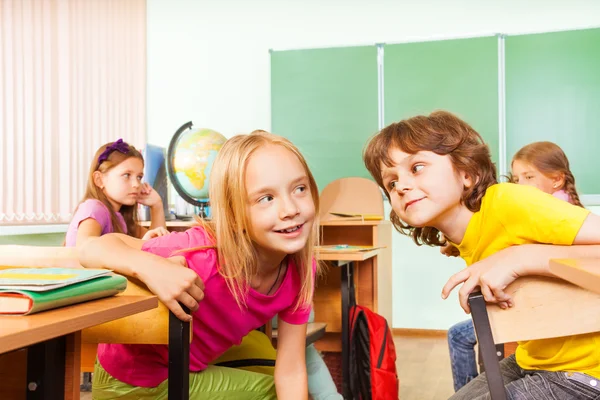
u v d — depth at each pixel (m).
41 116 3.41
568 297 0.85
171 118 4.41
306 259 1.06
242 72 4.30
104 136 3.93
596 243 0.89
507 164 3.82
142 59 4.38
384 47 4.03
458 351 1.93
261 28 4.27
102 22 3.92
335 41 4.14
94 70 3.84
